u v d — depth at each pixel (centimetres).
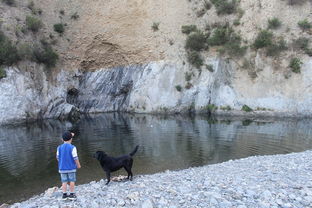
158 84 4184
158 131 2738
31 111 3606
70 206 852
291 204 791
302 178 1075
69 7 4628
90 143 2294
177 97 4034
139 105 4247
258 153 1919
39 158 1916
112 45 4547
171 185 1050
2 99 3428
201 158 1833
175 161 1780
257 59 3844
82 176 1521
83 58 4431
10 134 2811
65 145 948
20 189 1382
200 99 3959
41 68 3919
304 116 3475
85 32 4512
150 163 1747
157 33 4484
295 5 4041
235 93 3838
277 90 3659
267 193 873
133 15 4631
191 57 4119
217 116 3725
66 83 4147
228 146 2119
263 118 3488
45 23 4331
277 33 3912
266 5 4119
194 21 4459
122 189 1031
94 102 4412
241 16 4197
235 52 3978
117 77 4528
